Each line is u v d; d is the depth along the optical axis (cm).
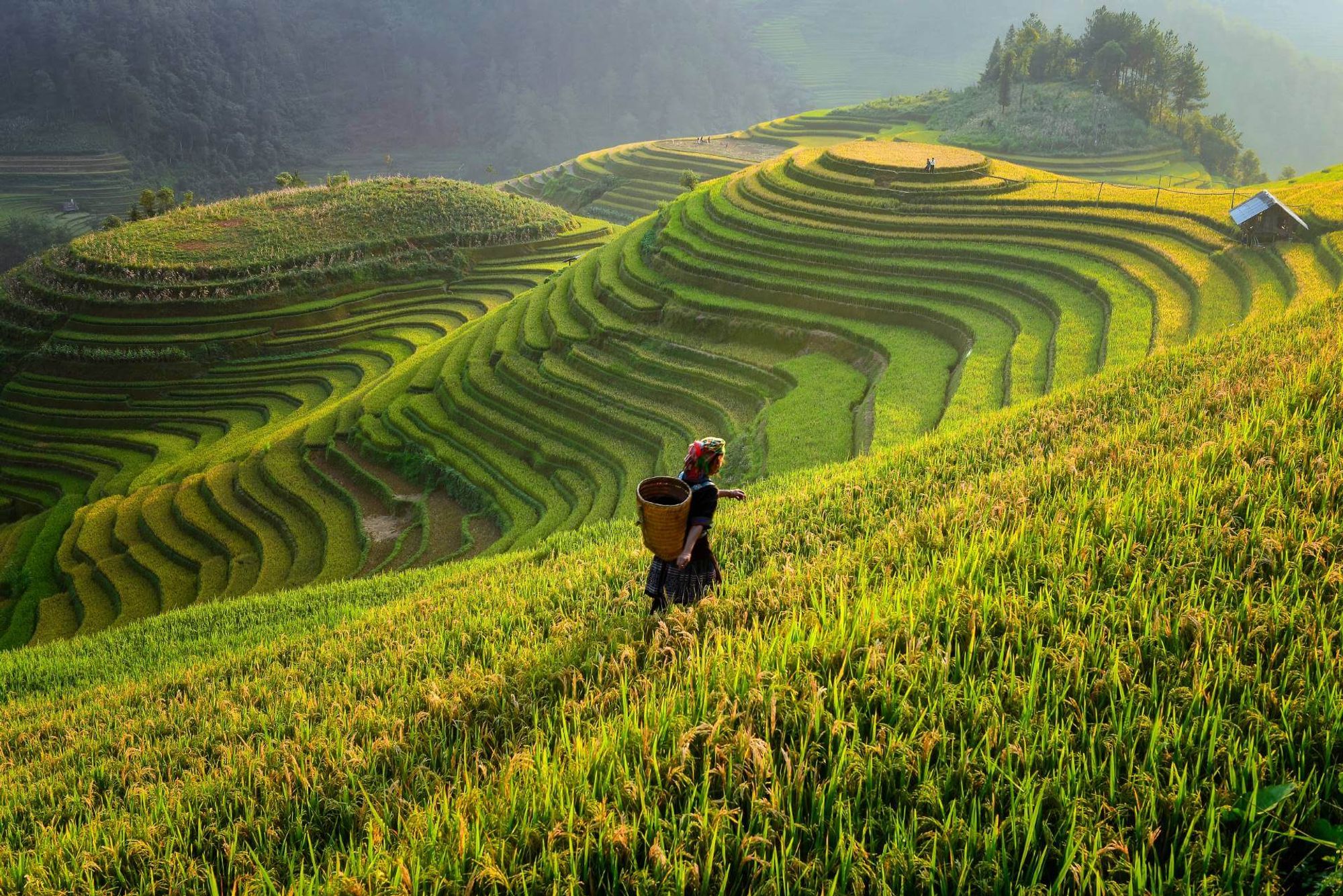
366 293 8812
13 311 8050
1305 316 1892
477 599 1570
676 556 873
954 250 5344
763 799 519
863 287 5275
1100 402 1673
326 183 11006
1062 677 607
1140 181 12888
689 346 5300
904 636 702
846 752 539
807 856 493
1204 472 936
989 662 653
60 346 7631
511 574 1883
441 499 4872
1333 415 1039
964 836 477
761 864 479
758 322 5262
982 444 1579
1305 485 835
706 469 884
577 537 2356
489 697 817
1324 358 1282
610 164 16812
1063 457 1216
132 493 5603
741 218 6412
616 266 6781
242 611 2766
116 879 657
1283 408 1070
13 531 5616
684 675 723
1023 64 15962
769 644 717
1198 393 1386
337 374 7556
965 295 4856
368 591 2686
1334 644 595
